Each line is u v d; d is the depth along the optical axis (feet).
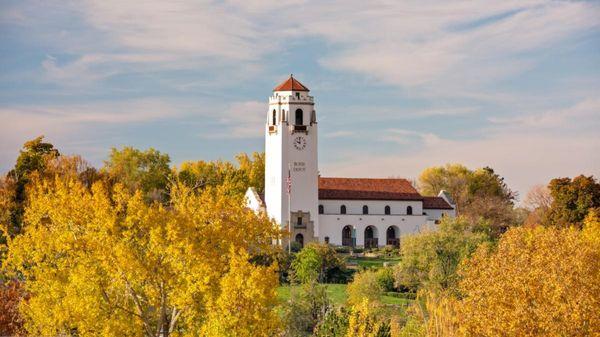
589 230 318.65
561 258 210.59
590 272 211.41
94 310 212.84
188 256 209.56
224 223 233.14
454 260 384.68
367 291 347.15
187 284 210.18
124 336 215.92
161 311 217.56
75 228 233.14
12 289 245.24
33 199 256.73
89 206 232.94
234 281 199.82
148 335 222.89
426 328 219.82
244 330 198.90
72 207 235.61
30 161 550.77
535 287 197.88
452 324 206.69
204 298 208.54
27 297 248.11
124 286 221.87
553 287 197.77
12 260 234.38
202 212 235.40
